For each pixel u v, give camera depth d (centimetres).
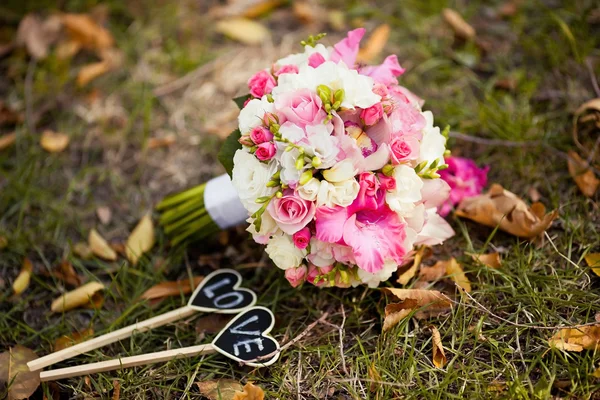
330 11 152
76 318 116
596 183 118
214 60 145
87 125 138
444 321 108
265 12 153
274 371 106
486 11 146
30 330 113
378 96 100
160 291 115
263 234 103
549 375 101
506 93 133
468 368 103
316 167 98
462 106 132
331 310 112
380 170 102
